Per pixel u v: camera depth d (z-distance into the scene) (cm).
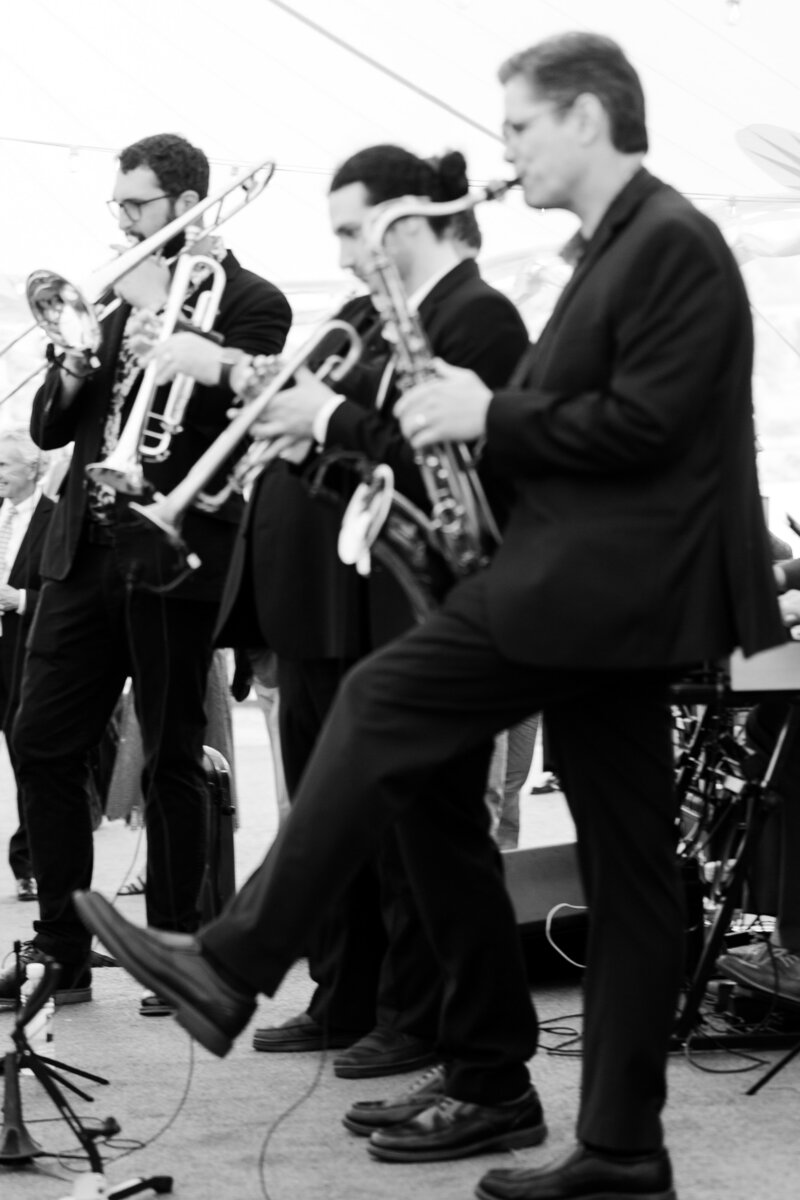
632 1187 258
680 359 238
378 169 293
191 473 299
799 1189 274
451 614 249
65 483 412
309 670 334
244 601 333
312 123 759
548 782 886
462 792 289
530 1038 296
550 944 422
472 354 289
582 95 255
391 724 248
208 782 458
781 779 371
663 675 259
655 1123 260
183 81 751
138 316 344
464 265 297
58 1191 277
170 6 720
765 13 673
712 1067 348
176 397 353
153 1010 400
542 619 241
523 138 258
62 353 378
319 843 247
